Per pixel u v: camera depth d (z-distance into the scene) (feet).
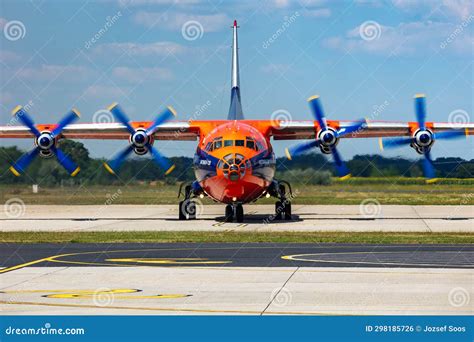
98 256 243.19
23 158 419.54
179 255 244.42
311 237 300.61
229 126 388.37
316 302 161.79
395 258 232.53
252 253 248.52
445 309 155.12
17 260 233.55
